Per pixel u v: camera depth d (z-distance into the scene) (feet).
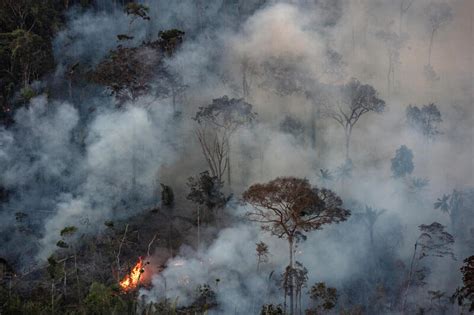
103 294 122.21
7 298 120.98
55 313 118.42
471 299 118.01
